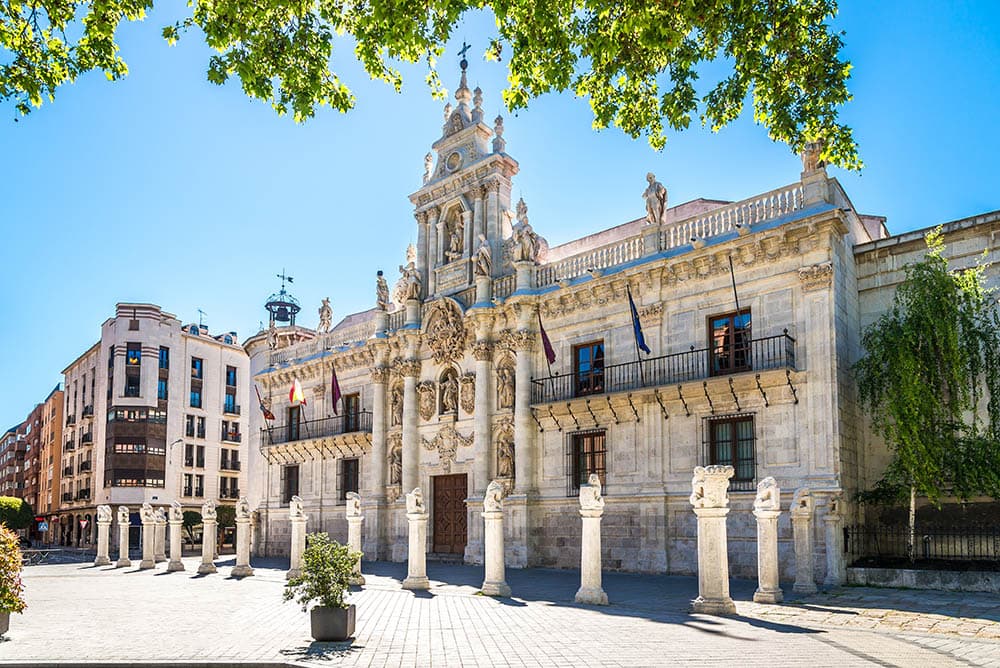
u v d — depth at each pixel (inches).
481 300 1290.6
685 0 418.9
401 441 1423.5
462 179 1406.3
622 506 1061.8
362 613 650.2
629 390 1046.4
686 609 644.1
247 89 464.1
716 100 457.1
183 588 953.5
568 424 1151.0
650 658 429.4
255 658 457.1
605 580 925.8
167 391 2878.9
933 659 424.8
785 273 948.6
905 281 840.3
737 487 960.9
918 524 869.8
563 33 443.8
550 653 449.1
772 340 944.3
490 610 653.3
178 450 2891.2
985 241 890.1
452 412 1333.7
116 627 601.6
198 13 459.5
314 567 520.4
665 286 1068.5
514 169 1380.4
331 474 1568.7
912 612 605.0
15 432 4977.9
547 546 1146.7
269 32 464.8
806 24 440.5
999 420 795.4
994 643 477.7
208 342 3093.0
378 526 1409.9
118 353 2819.9
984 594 696.4
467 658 440.8
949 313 786.8
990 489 748.6
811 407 899.4
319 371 1643.7
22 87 451.8
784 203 971.9
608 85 485.4
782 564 900.0
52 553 2119.8
